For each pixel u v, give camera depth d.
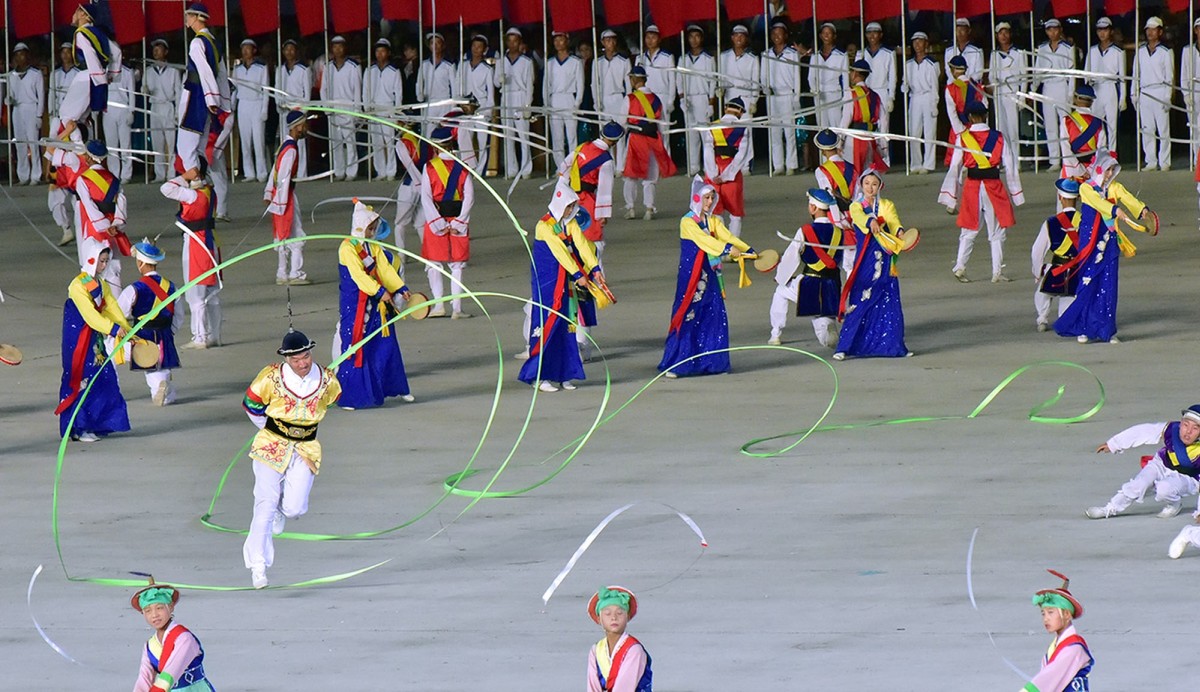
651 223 74.06
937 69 84.94
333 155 88.12
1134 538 29.81
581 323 45.34
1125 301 55.06
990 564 28.45
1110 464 35.03
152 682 21.20
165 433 40.41
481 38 87.88
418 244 69.69
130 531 32.19
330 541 31.30
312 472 29.19
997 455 36.16
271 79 90.94
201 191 50.31
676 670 23.80
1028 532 30.33
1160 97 82.25
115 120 89.38
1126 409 39.94
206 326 50.75
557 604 27.17
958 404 41.28
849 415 40.41
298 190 85.94
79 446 39.16
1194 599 26.28
